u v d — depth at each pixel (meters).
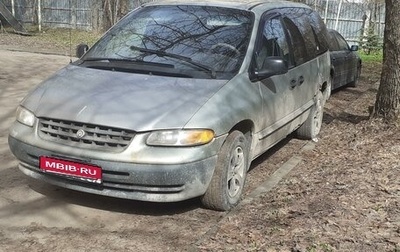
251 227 4.23
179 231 4.30
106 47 5.50
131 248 3.97
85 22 25.64
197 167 4.20
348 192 4.80
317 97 7.34
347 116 9.27
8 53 16.30
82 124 4.21
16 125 4.60
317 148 7.09
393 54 6.96
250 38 5.34
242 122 4.84
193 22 5.53
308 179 5.51
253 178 5.79
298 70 6.35
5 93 9.73
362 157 6.05
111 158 4.07
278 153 6.82
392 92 7.05
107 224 4.38
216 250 3.85
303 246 3.74
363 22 22.05
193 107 4.31
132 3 23.70
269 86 5.42
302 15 7.20
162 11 5.80
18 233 4.14
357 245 3.72
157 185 4.12
